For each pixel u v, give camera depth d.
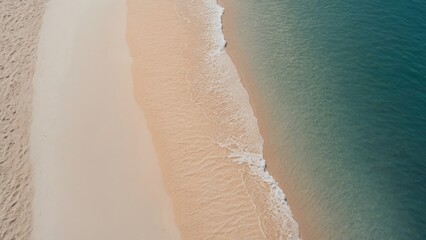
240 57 40.16
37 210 28.11
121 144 31.88
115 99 34.59
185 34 41.03
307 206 31.16
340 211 30.91
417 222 30.70
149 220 28.22
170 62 38.28
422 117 36.31
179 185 30.34
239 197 30.69
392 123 35.81
